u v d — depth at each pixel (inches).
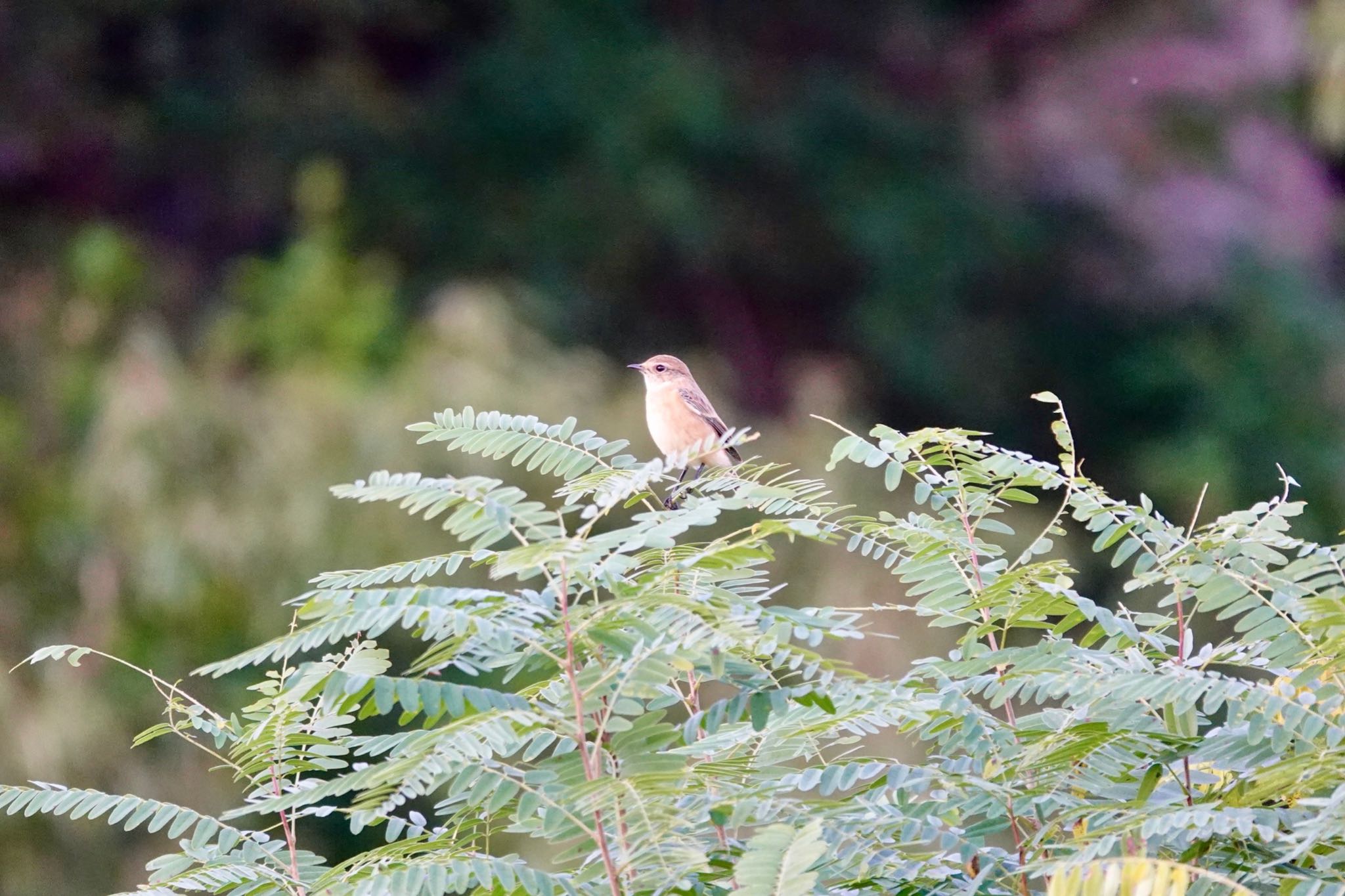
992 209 1090.1
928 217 1075.3
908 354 1058.7
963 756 175.5
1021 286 1099.9
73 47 953.5
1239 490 1034.1
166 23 983.0
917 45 1142.3
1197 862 160.9
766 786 164.2
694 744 174.1
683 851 150.4
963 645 172.9
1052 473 176.7
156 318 767.7
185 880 165.3
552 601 157.9
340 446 611.5
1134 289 1081.4
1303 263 1115.3
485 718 145.5
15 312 745.0
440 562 161.6
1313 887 143.4
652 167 1017.5
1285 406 1066.1
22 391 692.7
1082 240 1093.8
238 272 812.0
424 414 629.3
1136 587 170.9
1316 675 160.9
